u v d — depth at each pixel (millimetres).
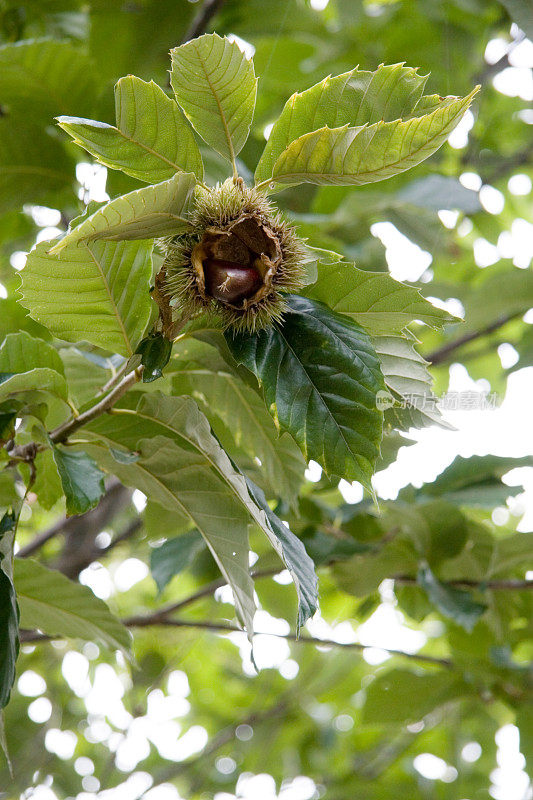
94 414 1372
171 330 1324
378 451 1312
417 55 2533
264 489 1616
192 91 1312
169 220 1299
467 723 3080
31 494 1537
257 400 1477
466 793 3123
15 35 2240
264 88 2516
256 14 2332
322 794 3127
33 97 1712
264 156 1325
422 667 3076
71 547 2256
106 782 2484
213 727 3436
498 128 2902
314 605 1322
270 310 1315
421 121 1288
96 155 1314
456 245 2402
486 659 1943
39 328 1835
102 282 1353
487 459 1744
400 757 2965
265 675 3248
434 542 1646
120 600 3234
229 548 1407
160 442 1388
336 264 1340
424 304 1345
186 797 3100
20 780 2893
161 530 1690
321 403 1315
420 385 1375
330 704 3357
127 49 2061
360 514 1684
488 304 2258
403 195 1962
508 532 2691
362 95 1311
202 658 3465
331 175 1316
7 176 1747
